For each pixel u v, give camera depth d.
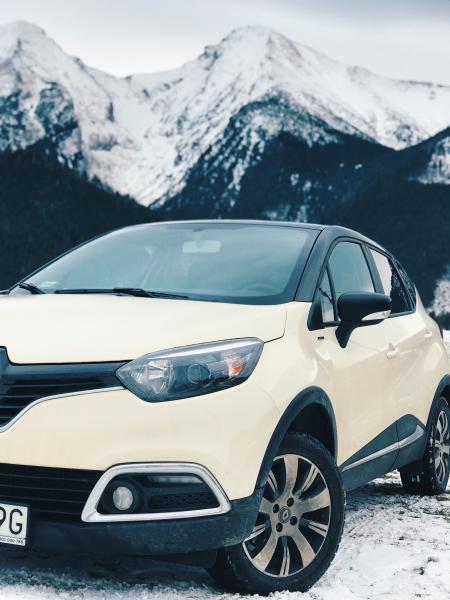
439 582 3.54
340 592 3.36
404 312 5.31
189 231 4.62
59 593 2.98
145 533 2.94
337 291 4.20
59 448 2.91
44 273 4.51
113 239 4.75
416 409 5.09
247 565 3.19
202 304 3.65
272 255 4.18
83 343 3.10
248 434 3.10
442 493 5.70
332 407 3.71
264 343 3.37
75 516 2.95
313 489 3.50
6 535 2.97
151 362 3.03
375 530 4.54
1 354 3.08
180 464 2.96
